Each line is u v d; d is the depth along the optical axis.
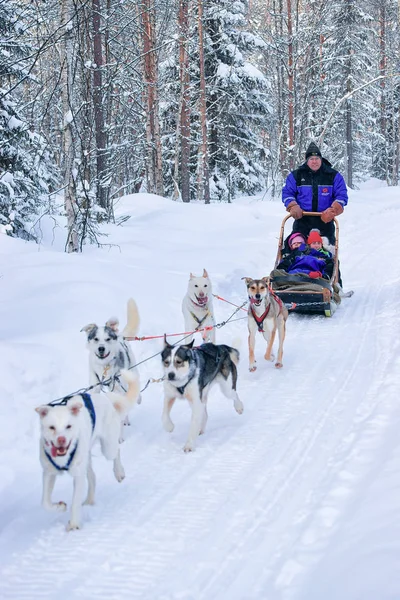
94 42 15.94
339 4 30.78
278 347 8.19
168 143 25.88
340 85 33.22
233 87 24.58
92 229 13.97
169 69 24.56
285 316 7.71
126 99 22.50
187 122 23.67
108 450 4.74
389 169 43.12
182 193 23.33
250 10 28.33
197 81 24.64
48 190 14.82
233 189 26.62
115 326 6.06
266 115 27.06
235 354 6.11
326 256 9.80
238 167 26.88
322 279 9.03
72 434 4.12
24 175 14.21
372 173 44.59
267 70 31.95
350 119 35.03
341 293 10.11
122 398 4.86
